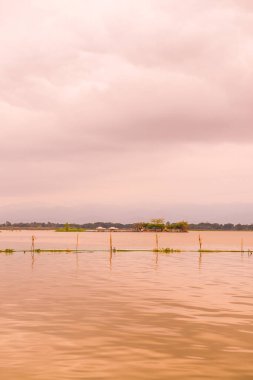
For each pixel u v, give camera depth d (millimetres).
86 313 25703
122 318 24406
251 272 49531
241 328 22172
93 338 20188
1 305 28094
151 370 16016
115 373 15695
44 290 34719
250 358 17453
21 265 57125
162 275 46219
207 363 16828
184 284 38875
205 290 35094
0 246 119750
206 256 76812
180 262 63281
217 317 24750
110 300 30141
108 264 59375
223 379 15211
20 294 32594
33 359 17141
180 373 15734
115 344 19234
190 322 23453
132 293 33375
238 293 33500
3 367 16219
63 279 42312
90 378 15211
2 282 39781
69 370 15961
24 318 24281
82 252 84875
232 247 119500
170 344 19281
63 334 20875
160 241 179000
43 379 15078
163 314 25500
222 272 49531
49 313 25656
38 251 84562
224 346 19031
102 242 161125
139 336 20578
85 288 36031
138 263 61188
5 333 20969
